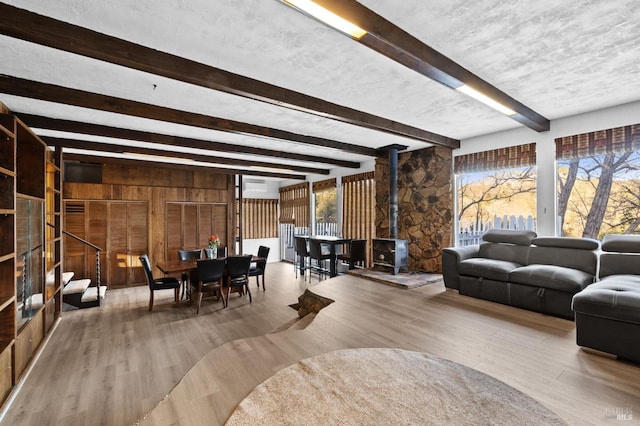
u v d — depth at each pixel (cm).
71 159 566
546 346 245
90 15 186
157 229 683
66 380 280
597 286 262
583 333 238
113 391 263
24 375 277
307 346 244
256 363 215
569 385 188
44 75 267
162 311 485
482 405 153
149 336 385
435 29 207
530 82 293
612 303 223
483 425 136
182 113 363
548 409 150
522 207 473
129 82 284
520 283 343
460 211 543
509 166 453
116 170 646
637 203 355
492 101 307
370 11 185
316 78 281
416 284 448
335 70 266
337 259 666
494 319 308
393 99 335
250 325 423
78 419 228
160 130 442
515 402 156
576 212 404
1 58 238
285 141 507
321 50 233
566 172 412
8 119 249
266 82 287
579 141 383
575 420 154
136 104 330
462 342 252
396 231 562
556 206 406
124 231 648
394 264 520
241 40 217
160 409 164
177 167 677
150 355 332
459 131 467
